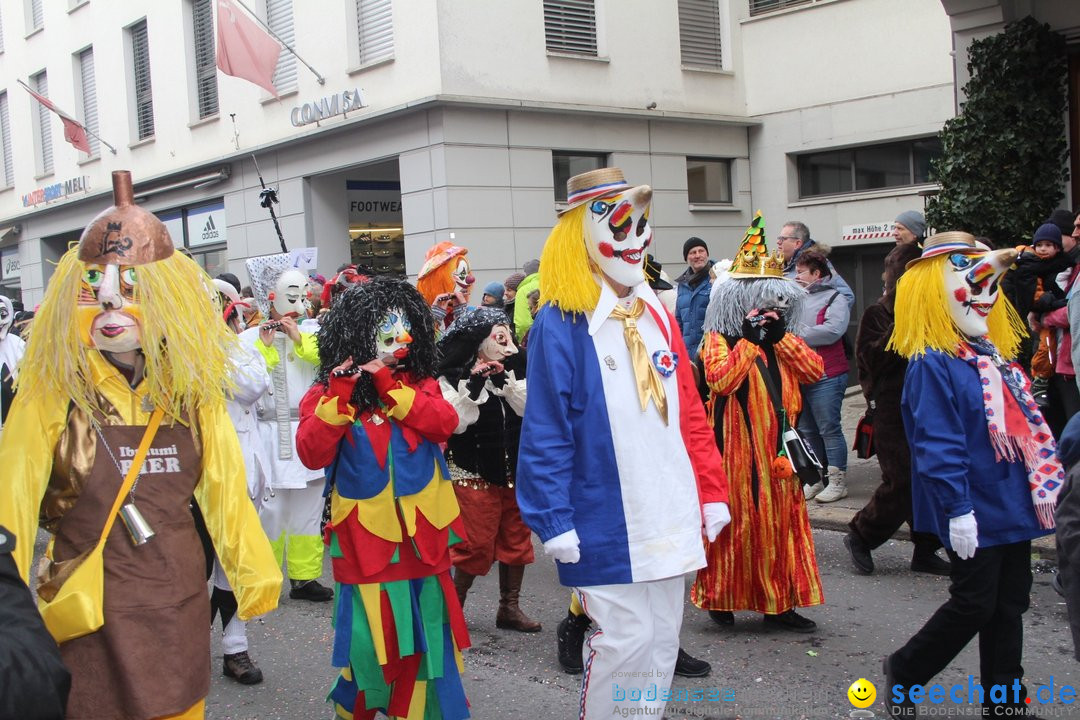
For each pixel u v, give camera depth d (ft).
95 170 69.15
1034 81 30.14
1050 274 22.50
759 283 16.30
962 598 11.97
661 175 50.19
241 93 54.39
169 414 9.86
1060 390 21.66
